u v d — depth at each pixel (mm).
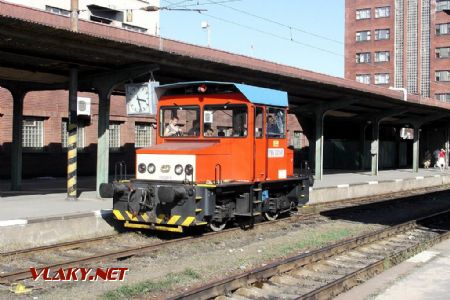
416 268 8758
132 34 24484
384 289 7492
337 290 7492
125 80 15297
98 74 15766
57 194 17266
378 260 9758
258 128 12680
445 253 10078
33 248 10188
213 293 7160
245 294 7461
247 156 12305
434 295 7137
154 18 35312
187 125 12688
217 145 12062
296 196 14867
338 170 37125
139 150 12008
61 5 28891
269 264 8680
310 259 9359
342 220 15578
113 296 7281
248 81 18578
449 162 44719
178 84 12547
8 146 23562
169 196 10906
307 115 31766
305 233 13000
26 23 11211
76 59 14352
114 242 11477
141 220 11602
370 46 78188
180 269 9023
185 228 12875
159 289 7699
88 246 11047
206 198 11281
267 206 13445
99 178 15844
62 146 26125
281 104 13656
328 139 39500
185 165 11422
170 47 26031
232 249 10891
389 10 76750
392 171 36531
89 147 27188
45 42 12258
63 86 17797
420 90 74625
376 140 31188
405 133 60500
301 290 7816
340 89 22172
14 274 8172
